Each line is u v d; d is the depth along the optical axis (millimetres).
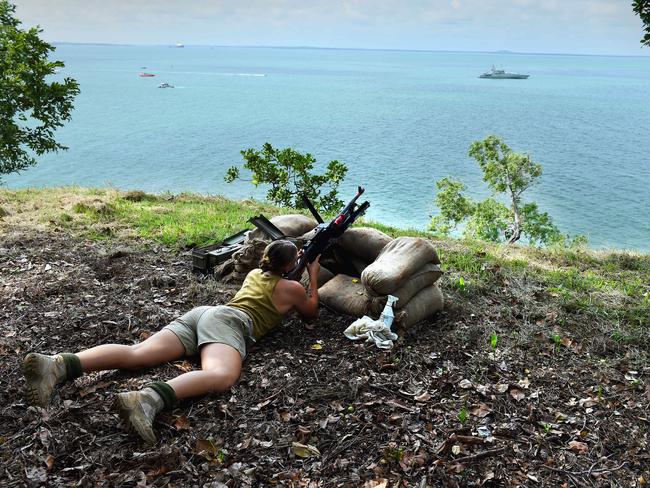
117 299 5328
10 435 3275
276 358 4281
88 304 5207
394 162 90625
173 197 11500
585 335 4934
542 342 4750
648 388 4027
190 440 3277
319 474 3061
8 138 13711
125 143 110188
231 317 4090
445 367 4262
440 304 5199
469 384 3986
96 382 3824
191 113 169625
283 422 3508
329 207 15055
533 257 7992
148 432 3178
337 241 5125
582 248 8859
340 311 5172
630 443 3408
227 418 3510
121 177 76062
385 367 4184
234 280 5766
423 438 3367
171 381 3504
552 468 3158
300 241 5547
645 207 67062
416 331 4887
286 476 3018
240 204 11438
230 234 7742
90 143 109938
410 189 67688
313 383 3963
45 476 2959
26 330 4637
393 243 5219
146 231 7809
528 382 4066
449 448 3283
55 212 8727
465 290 5867
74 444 3223
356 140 117062
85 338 4531
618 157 108625
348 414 3604
